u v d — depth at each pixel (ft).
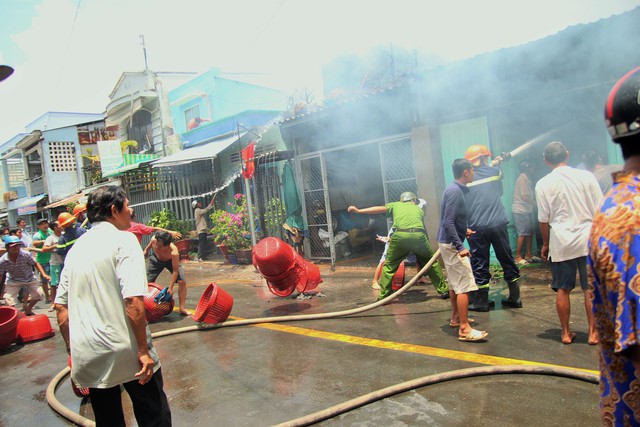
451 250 14.71
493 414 10.11
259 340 17.24
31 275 26.32
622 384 4.16
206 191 45.68
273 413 11.30
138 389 8.75
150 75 57.31
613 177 4.27
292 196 33.24
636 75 3.99
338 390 12.18
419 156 25.79
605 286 4.01
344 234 32.94
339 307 21.02
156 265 22.18
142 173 52.90
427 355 13.93
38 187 87.86
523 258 25.21
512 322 16.03
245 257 36.32
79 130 82.12
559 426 9.38
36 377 16.58
